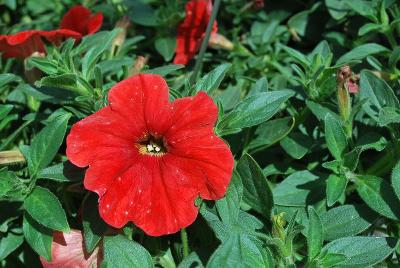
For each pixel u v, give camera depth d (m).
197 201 0.32
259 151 0.39
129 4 0.47
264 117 0.34
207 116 0.32
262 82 0.37
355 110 0.37
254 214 0.37
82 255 0.35
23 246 0.38
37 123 0.41
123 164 0.32
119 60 0.41
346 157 0.35
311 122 0.40
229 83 0.45
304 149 0.37
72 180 0.34
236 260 0.31
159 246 0.36
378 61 0.42
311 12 0.47
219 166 0.31
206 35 0.41
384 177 0.38
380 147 0.36
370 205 0.34
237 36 0.47
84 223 0.34
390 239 0.33
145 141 0.33
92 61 0.38
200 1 0.44
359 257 0.32
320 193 0.36
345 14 0.45
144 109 0.32
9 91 0.44
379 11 0.41
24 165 0.38
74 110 0.37
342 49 0.46
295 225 0.34
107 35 0.38
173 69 0.39
